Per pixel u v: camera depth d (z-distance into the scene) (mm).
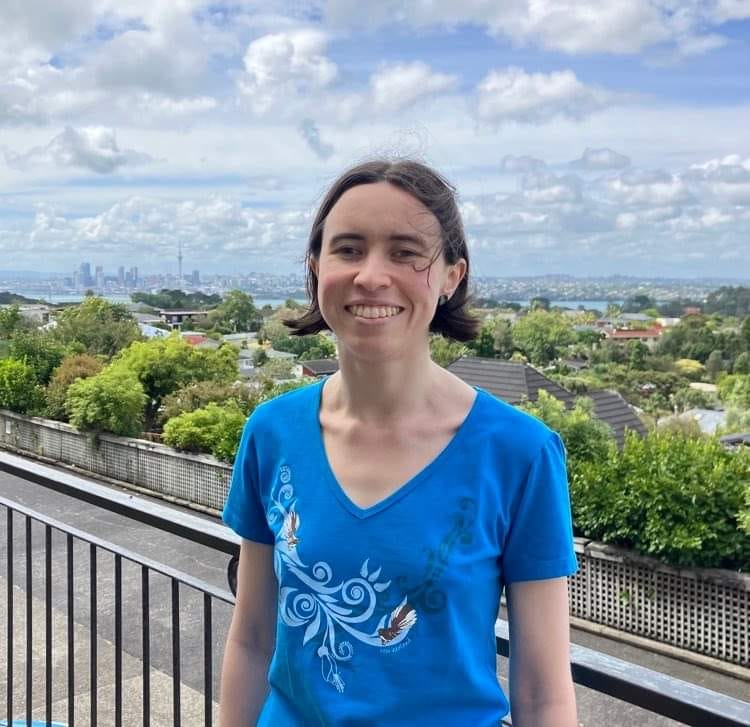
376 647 1085
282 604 1183
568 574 1133
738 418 15609
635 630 7902
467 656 1084
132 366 18406
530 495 1119
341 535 1120
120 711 2209
